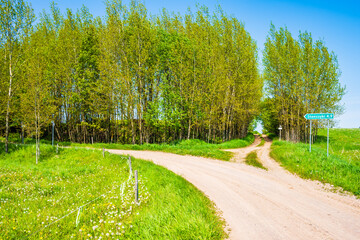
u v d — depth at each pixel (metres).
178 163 15.81
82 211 6.94
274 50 33.41
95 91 30.33
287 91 34.53
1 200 8.12
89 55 31.95
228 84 30.27
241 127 49.53
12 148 21.08
